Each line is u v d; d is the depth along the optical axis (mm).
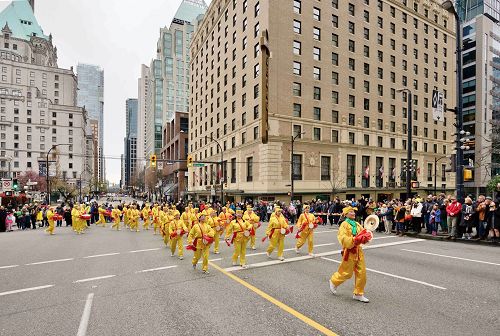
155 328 5270
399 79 46406
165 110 132000
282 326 5254
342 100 39719
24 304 6613
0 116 110625
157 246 14258
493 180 32844
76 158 123938
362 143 41344
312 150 36562
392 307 6055
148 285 7828
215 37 49844
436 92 15945
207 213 13086
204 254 9125
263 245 13992
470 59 60625
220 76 47406
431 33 51781
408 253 11344
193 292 7188
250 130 36938
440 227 16734
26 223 25438
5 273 9406
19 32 140750
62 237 18328
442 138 52406
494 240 12984
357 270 6465
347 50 40594
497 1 64438
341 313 5781
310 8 37500
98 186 155875
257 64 35688
